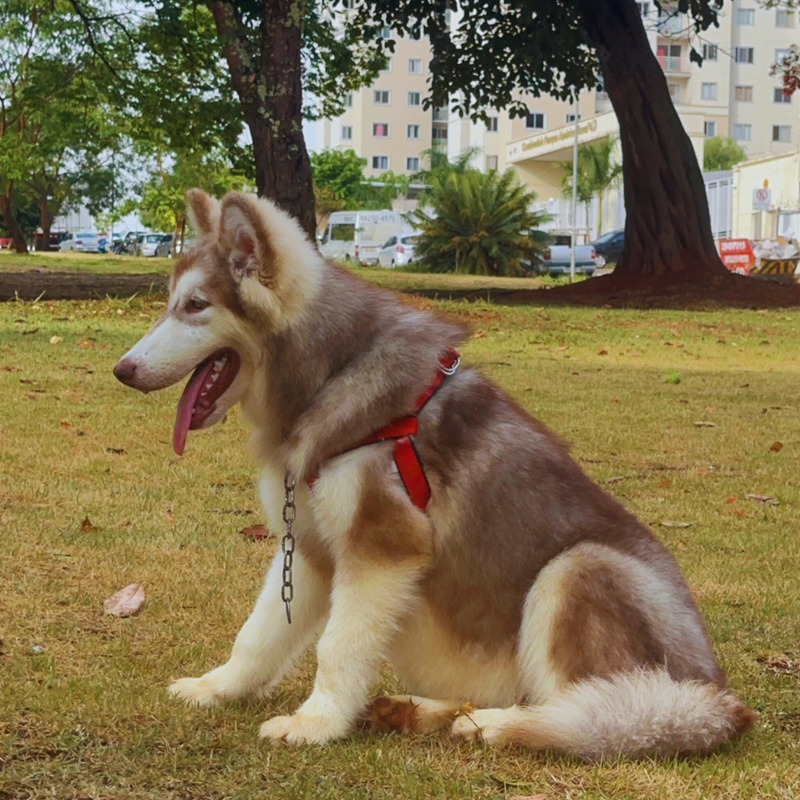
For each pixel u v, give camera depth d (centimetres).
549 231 5434
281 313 358
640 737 325
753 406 1061
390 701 360
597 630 335
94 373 1058
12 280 2022
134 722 345
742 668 419
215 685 375
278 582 379
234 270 361
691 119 6600
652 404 1042
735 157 8269
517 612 350
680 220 2370
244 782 308
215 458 732
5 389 942
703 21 2386
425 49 10375
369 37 2495
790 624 471
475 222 4375
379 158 10500
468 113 2688
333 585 355
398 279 3055
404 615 351
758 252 3772
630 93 2358
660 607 342
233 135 2477
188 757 323
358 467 344
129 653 408
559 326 1714
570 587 338
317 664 379
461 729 342
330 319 363
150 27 2397
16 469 669
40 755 319
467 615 355
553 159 7650
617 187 6494
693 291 2211
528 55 2302
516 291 2383
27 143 4188
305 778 310
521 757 331
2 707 349
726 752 337
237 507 620
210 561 517
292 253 361
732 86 8856
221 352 368
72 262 3459
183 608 459
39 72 2816
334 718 344
